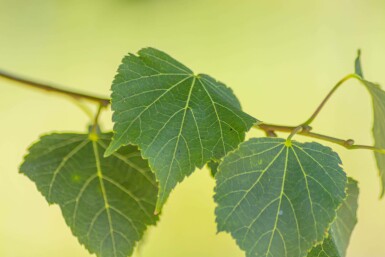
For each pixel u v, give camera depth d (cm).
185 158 48
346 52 182
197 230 125
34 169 52
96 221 52
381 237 131
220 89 50
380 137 52
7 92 156
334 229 50
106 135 53
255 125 50
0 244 121
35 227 126
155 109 49
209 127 48
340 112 160
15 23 184
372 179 138
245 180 47
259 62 183
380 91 51
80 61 179
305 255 47
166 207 127
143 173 52
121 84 49
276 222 47
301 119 166
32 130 151
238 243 47
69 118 153
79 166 53
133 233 52
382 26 183
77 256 123
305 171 48
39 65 175
